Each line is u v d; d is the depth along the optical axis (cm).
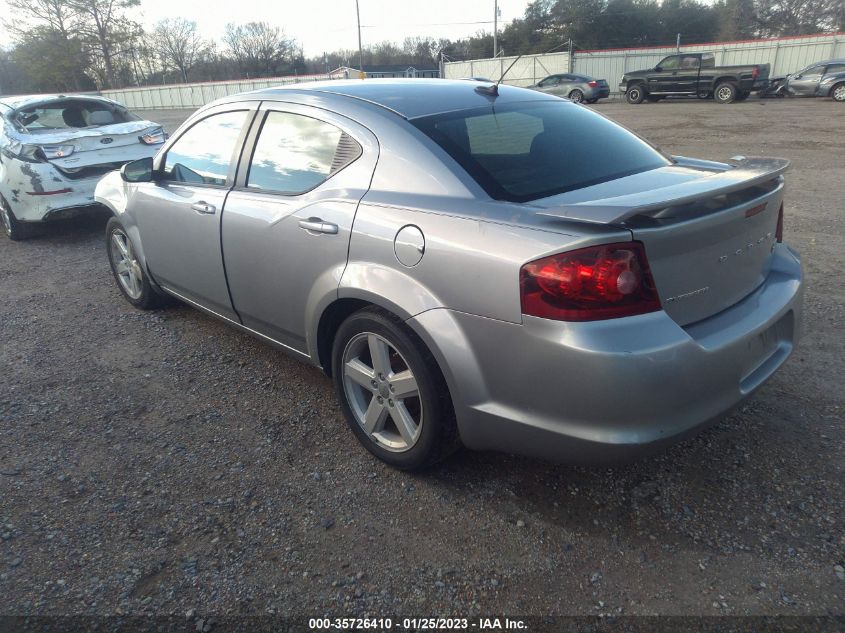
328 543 246
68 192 677
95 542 249
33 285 572
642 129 1602
